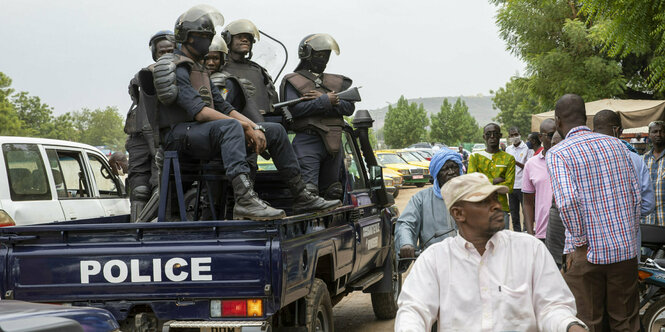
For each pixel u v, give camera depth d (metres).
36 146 7.75
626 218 4.80
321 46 6.50
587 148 4.81
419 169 33.47
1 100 77.31
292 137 7.00
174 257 4.57
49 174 7.80
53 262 4.71
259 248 4.47
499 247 2.98
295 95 6.47
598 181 4.78
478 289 2.96
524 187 7.34
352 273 6.47
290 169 5.41
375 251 7.17
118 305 4.65
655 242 6.34
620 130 6.09
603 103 14.45
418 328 2.89
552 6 21.88
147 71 5.03
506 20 22.83
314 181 6.45
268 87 6.56
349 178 7.00
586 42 21.25
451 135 124.25
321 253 5.33
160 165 5.14
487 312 2.94
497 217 2.95
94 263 4.67
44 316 2.64
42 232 4.74
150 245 4.62
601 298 4.93
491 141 8.97
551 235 6.44
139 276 4.61
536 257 2.99
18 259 4.76
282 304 4.52
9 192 7.23
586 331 2.75
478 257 2.97
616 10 7.36
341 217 6.18
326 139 6.43
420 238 4.96
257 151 5.12
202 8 5.18
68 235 4.73
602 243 4.77
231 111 5.27
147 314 4.69
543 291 2.98
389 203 7.62
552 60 21.80
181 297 4.59
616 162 4.81
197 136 4.93
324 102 6.27
